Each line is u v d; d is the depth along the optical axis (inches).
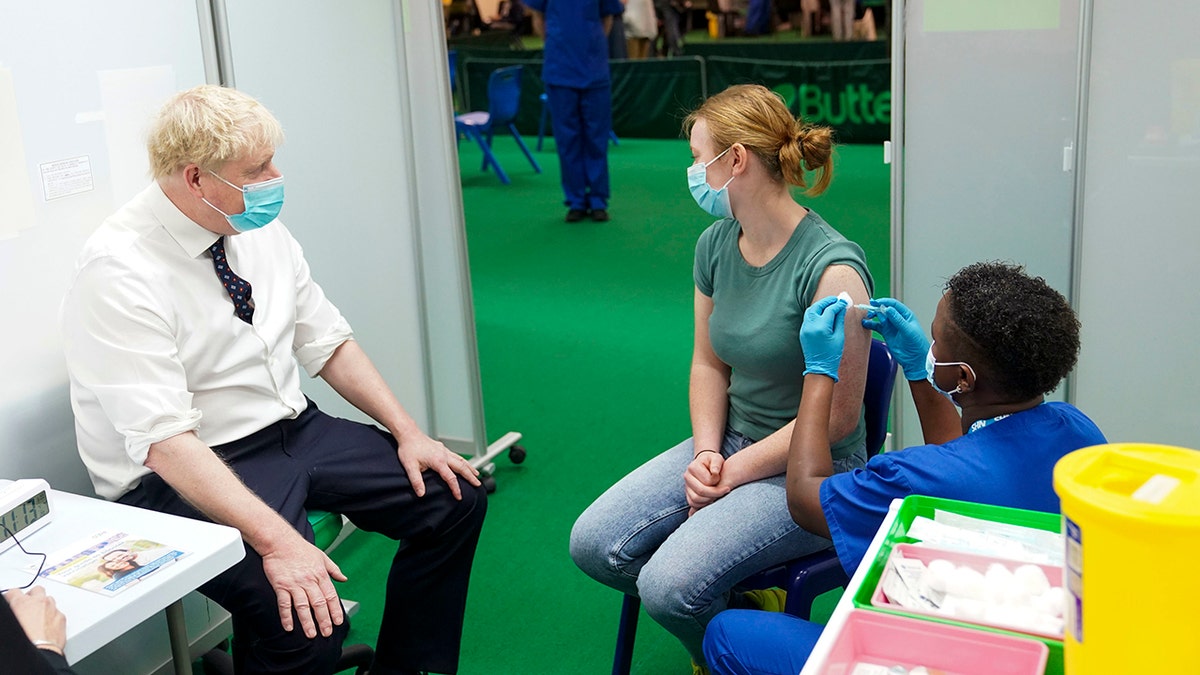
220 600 73.5
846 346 72.7
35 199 80.2
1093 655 35.5
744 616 60.7
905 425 116.0
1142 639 34.2
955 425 70.3
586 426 147.3
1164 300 100.7
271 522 73.3
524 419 150.4
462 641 99.7
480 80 412.8
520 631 101.0
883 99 341.4
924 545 48.6
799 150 75.6
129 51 87.4
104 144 85.6
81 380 74.8
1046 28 98.0
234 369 80.9
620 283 213.9
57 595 60.4
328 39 110.5
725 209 77.9
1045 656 40.4
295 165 108.3
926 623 42.7
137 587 60.9
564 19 250.4
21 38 78.3
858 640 44.1
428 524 85.9
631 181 312.7
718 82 371.9
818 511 61.3
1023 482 55.1
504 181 317.4
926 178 107.2
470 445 132.5
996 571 45.9
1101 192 100.1
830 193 274.2
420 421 131.6
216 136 73.5
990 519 51.3
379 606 106.3
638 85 380.8
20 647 47.3
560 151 261.9
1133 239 100.1
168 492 77.7
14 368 79.7
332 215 113.9
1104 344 104.3
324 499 84.5
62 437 83.9
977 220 106.2
